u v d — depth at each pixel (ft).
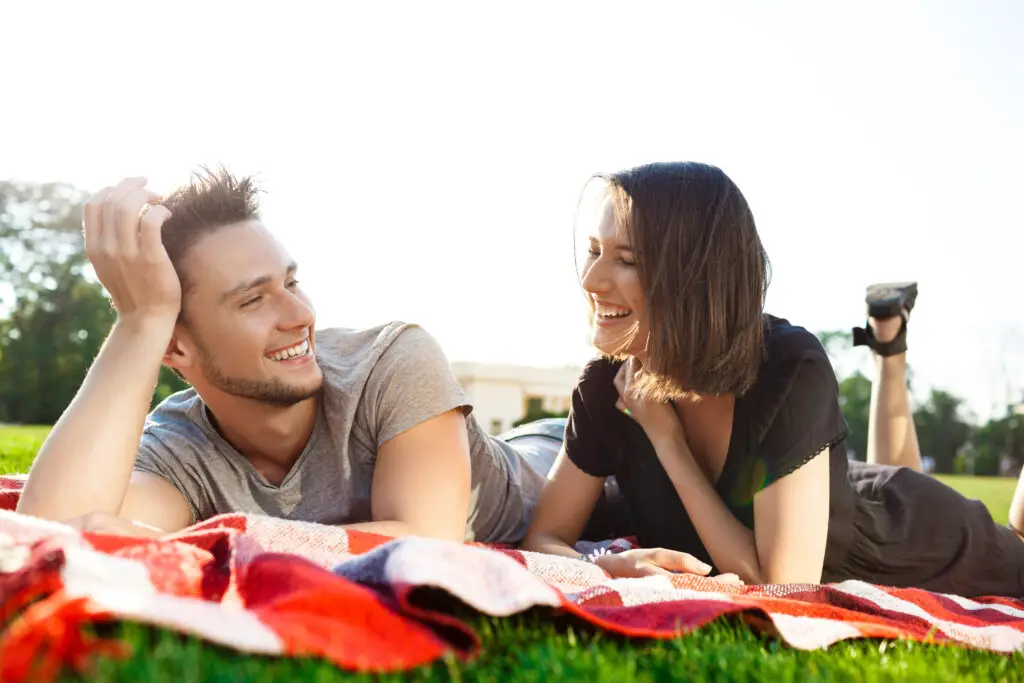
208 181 7.66
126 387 7.29
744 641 5.78
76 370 121.39
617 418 9.48
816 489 8.25
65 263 124.16
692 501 8.55
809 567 8.16
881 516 9.50
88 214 7.49
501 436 13.03
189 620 4.04
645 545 9.58
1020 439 155.74
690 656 5.21
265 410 7.93
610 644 5.26
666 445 8.79
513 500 10.25
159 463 8.41
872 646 6.35
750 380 8.30
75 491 6.96
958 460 157.58
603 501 11.03
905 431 13.33
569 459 9.74
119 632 4.12
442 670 4.68
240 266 7.50
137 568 4.90
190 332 7.70
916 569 9.61
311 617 4.49
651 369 8.27
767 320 8.79
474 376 66.80
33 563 4.66
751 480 8.40
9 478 9.57
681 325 8.04
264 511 8.58
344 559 6.24
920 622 7.17
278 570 4.96
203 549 5.68
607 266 8.37
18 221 122.11
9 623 4.25
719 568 8.41
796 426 8.18
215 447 8.46
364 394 8.21
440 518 7.87
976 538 9.85
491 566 5.48
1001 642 7.25
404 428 8.04
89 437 7.10
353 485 8.45
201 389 8.01
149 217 7.38
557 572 7.32
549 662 4.67
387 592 5.39
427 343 8.39
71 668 3.83
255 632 4.17
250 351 7.58
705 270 8.02
